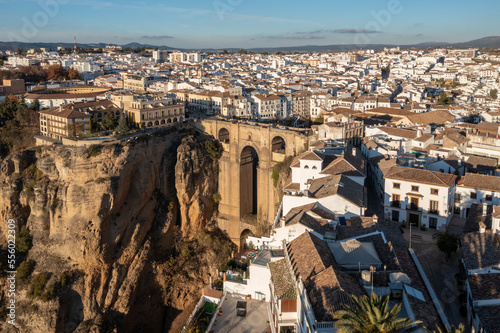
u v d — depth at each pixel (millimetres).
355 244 74312
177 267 190250
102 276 169500
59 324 157375
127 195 186750
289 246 78125
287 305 67250
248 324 75312
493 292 64438
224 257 199500
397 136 175250
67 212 171375
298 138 187500
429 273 84688
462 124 198500
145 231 189625
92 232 166875
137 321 180000
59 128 199000
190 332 75875
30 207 181000
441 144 165500
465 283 73500
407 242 99062
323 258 69250
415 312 57281
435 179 107188
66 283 163000
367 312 51062
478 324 61875
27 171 184375
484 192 111938
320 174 115750
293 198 100875
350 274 66938
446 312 71625
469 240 81750
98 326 160500
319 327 54250
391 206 112500
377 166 131750
